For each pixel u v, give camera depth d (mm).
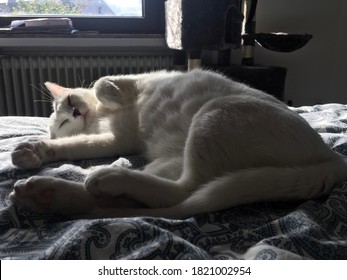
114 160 1126
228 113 839
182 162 915
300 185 757
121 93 1220
